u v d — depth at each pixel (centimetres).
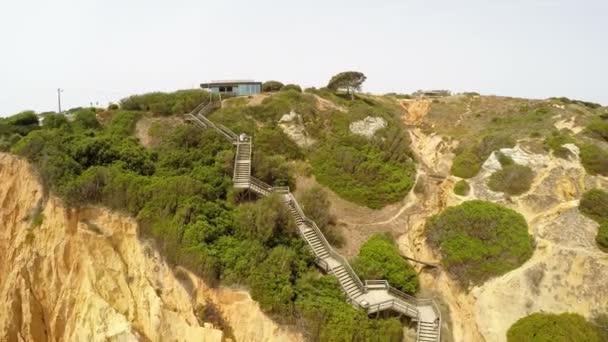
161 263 2416
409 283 2597
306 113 4275
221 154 3244
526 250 2512
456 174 3531
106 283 2489
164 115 3972
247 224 2489
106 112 4047
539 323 2139
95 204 2673
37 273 2692
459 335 2400
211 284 2239
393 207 3438
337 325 2022
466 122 5062
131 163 2977
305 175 3684
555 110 4619
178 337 2227
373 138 4122
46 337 2697
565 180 3050
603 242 2344
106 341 2288
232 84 5100
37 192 2873
